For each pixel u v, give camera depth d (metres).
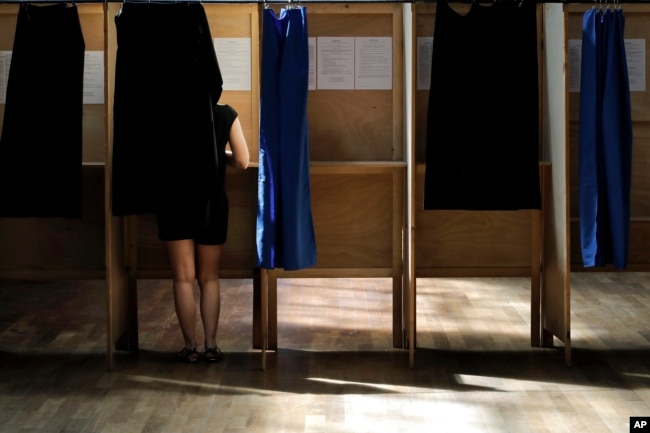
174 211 5.06
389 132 5.56
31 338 5.87
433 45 5.07
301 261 5.08
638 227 5.66
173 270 5.28
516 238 5.64
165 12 4.98
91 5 5.46
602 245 5.27
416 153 5.55
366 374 5.09
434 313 6.52
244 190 5.61
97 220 5.62
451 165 5.12
